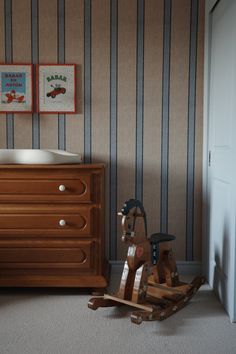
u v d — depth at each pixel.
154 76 2.67
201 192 2.73
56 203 2.27
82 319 2.00
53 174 2.25
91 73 2.67
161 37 2.65
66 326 1.92
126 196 2.73
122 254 2.75
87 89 2.67
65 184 2.25
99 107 2.68
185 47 2.66
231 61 2.05
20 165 2.23
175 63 2.66
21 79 2.65
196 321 1.99
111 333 1.85
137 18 2.64
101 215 2.30
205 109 2.62
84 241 2.29
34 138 2.70
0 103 2.66
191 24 2.64
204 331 1.88
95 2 2.63
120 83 2.67
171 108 2.68
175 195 2.73
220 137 2.29
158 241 2.17
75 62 2.66
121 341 1.77
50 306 2.16
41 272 2.31
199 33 2.65
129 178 2.72
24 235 2.28
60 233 2.28
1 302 2.22
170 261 2.27
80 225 2.28
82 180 2.25
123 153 2.71
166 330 1.88
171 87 2.68
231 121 2.05
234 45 2.00
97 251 2.30
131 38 2.65
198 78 2.67
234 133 1.98
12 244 2.28
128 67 2.66
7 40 2.64
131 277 2.10
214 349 1.70
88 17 2.64
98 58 2.66
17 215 2.26
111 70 2.67
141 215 2.14
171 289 2.24
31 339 1.78
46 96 2.67
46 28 2.64
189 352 1.67
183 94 2.68
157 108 2.68
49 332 1.85
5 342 1.75
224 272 2.16
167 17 2.64
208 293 2.39
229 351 1.68
